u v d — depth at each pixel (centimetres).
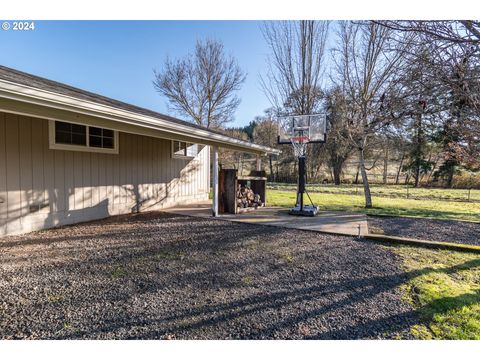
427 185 1809
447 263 355
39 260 349
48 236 466
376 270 329
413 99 322
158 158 798
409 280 299
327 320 219
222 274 311
